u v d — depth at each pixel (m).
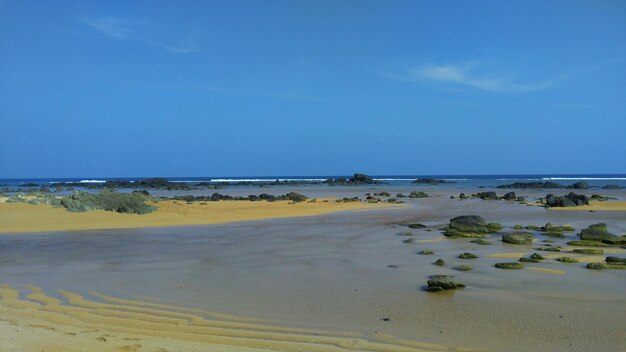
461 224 23.45
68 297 11.23
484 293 11.76
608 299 11.19
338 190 79.00
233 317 9.73
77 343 7.50
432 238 21.81
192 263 15.78
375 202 46.28
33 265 15.37
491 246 19.39
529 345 8.22
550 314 10.02
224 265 15.43
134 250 18.39
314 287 12.41
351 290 12.08
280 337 8.49
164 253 17.73
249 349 7.57
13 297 11.15
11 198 31.20
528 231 24.11
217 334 8.58
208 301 10.98
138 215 29.34
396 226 26.66
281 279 13.35
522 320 9.59
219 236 22.47
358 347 8.02
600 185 91.69
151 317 9.64
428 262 15.92
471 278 13.41
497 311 10.21
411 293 11.77
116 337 7.97
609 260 15.52
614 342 8.37
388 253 17.75
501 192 69.31
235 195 64.06
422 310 10.29
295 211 35.50
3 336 7.71
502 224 27.56
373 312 10.13
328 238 21.81
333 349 7.88
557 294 11.65
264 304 10.73
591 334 8.77
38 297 11.19
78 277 13.53
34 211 28.03
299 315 9.90
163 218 28.94
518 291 11.95
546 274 13.94
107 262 15.92
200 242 20.53
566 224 27.47
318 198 54.97
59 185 101.44
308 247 19.19
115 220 27.34
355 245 19.72
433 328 9.09
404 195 61.47
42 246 19.31
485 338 8.55
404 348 8.01
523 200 49.28
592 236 20.09
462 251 18.20
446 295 11.58
